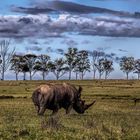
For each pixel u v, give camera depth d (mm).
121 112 39625
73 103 34438
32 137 18594
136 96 80188
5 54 186000
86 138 18594
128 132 21188
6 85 138250
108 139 18859
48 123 22250
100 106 50469
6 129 20781
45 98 32594
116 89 112875
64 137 18688
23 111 36625
